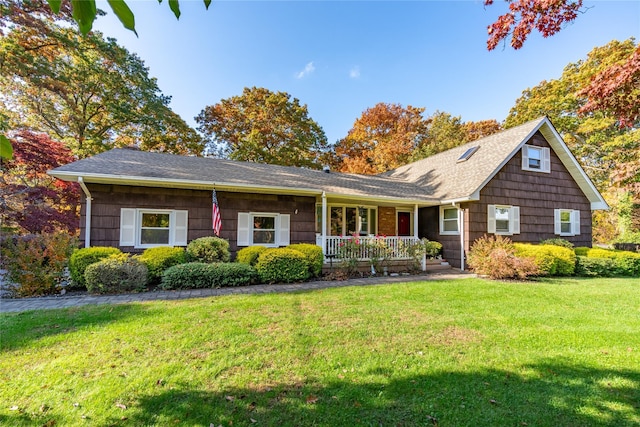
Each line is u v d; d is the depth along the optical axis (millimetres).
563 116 20469
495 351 3779
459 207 11625
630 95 6449
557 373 3246
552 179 13094
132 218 8766
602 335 4324
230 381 3035
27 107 15641
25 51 12398
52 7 1008
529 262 8758
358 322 4781
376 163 25359
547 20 4066
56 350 3633
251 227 10156
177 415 2531
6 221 10602
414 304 5883
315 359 3512
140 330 4277
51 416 2510
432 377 3143
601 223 20609
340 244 10477
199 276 7480
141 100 17250
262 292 6906
